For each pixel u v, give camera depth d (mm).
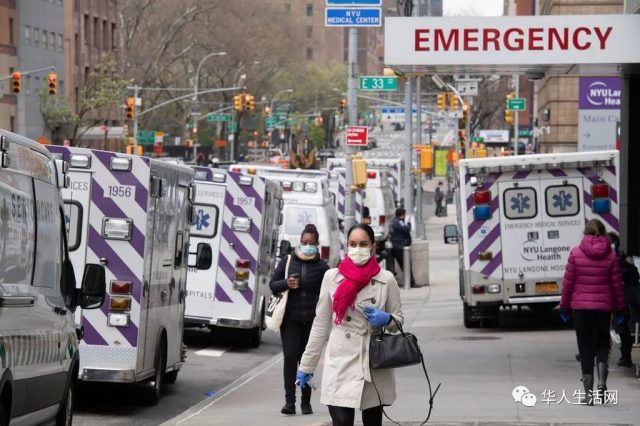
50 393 21594
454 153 122250
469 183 47312
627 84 44750
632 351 33594
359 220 80688
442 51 35406
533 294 47375
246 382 35656
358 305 19109
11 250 18969
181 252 34125
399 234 71875
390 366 18984
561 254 47281
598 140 71188
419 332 49312
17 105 186875
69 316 23062
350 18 51906
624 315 35312
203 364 41031
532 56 35250
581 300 29016
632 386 32281
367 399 19203
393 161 118375
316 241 29125
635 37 35031
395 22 35562
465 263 47562
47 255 21453
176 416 29141
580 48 35156
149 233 30062
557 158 46906
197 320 44406
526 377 34750
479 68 37719
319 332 19641
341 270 19375
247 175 44375
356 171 55344
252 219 44281
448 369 36875
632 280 33719
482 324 50719
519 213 47250
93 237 29531
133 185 29578
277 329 29047
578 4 95312
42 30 196375
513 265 47375
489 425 25500
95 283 22812
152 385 31594
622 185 46094
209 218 44406
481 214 47219
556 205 47219
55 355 21781
